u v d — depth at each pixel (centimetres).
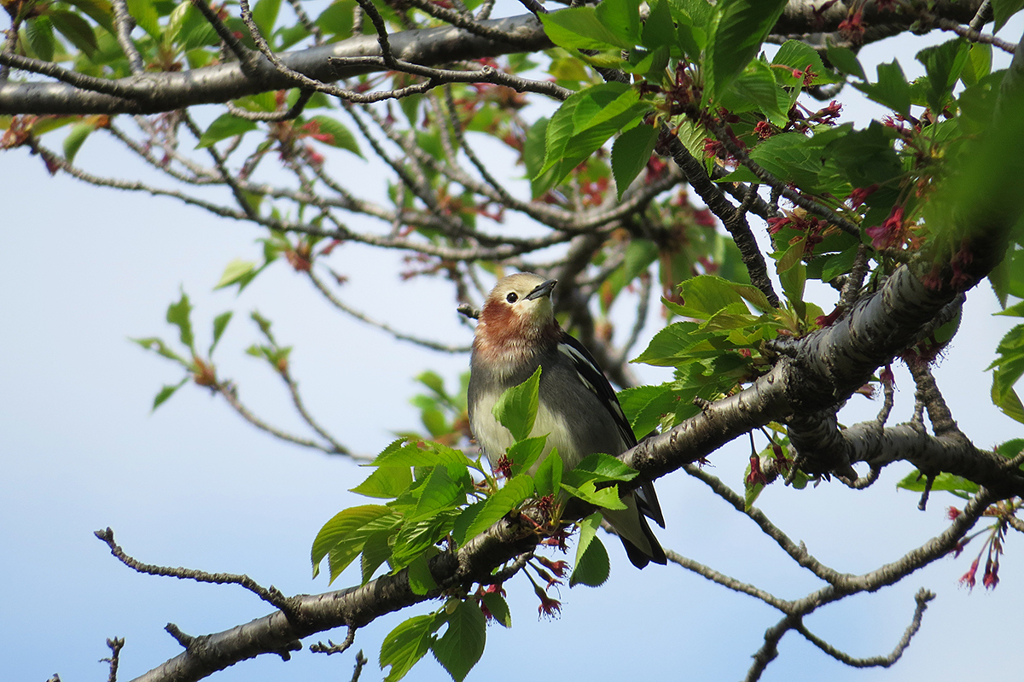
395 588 914
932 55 667
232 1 1309
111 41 1410
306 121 1620
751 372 841
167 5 1356
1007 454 978
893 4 770
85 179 1602
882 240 630
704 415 833
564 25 661
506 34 977
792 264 802
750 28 582
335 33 1310
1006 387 963
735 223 816
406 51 1235
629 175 693
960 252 583
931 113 670
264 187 1798
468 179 1798
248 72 1248
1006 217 535
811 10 1034
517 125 1908
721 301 831
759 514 1159
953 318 798
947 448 913
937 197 612
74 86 1220
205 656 970
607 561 893
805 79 781
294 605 945
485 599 869
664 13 639
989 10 777
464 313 1223
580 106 664
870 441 859
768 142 748
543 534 816
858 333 695
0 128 1479
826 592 1154
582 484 789
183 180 1662
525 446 774
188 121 1469
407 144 1795
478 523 755
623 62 675
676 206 1853
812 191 761
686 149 805
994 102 564
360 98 922
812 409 762
